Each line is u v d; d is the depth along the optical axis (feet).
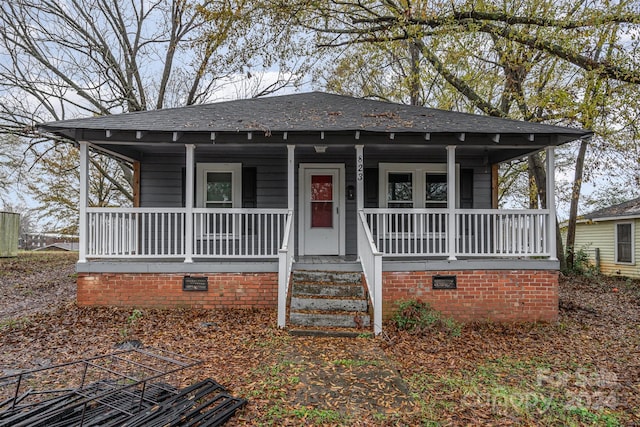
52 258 62.54
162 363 16.71
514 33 37.09
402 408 13.12
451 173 26.16
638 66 33.47
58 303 28.25
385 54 58.23
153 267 25.38
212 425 11.50
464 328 23.91
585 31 35.29
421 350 19.66
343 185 32.86
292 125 25.82
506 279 25.64
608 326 25.84
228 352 18.16
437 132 24.91
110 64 55.67
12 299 31.32
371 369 16.40
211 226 31.83
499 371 17.25
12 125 50.29
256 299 25.63
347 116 28.78
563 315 28.55
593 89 37.27
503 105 52.47
